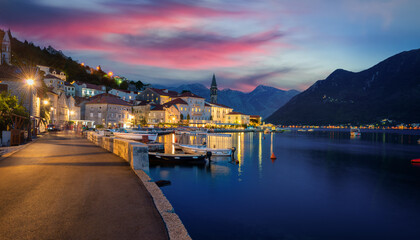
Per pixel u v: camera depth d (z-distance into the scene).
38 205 7.09
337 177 28.08
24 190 8.59
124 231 5.57
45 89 68.81
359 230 13.86
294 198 19.28
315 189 22.38
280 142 83.19
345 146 72.12
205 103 163.75
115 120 104.12
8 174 11.29
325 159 43.59
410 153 55.12
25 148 23.31
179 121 136.00
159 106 132.12
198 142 73.19
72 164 14.37
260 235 12.58
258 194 19.86
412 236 13.29
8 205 7.04
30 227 5.61
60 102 85.75
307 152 54.31
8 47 94.56
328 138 118.31
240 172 28.45
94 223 5.96
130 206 7.25
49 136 44.56
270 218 14.91
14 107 31.09
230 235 12.33
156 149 39.28
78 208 6.96
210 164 31.81
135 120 127.56
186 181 22.67
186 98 146.50
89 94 136.12
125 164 14.59
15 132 25.38
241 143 75.19
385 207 17.89
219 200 17.72
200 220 14.14
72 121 91.50
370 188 23.39
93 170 12.59
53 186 9.24
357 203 18.67
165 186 20.78
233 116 181.50
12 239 5.00
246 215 15.18
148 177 11.14
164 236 5.38
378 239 12.81
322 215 15.90
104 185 9.60
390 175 30.08
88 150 22.34
